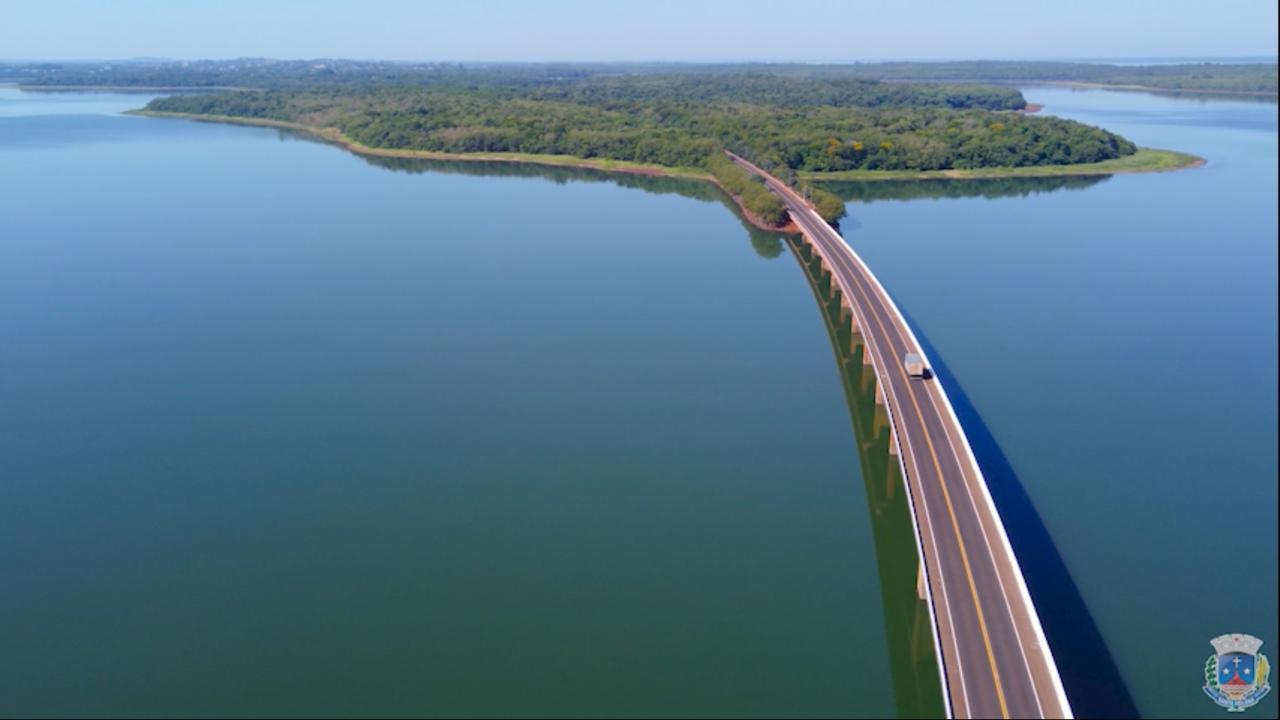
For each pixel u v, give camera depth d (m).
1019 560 77.62
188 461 96.75
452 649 68.62
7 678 66.19
